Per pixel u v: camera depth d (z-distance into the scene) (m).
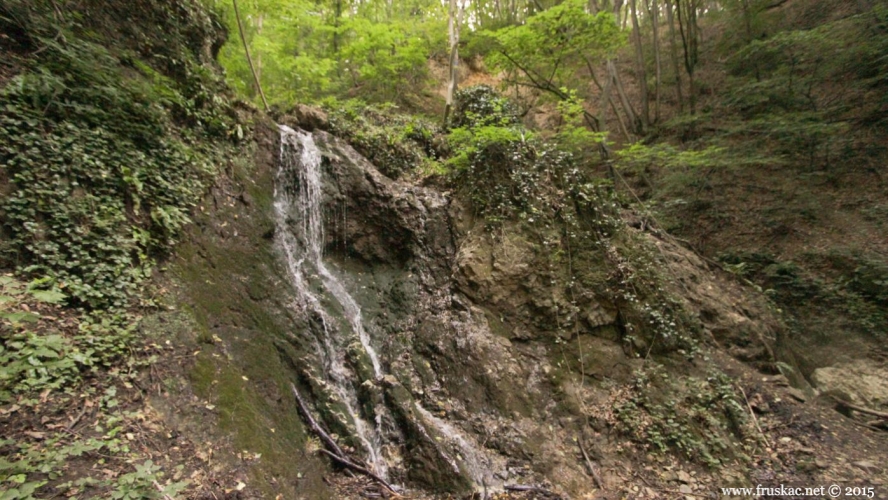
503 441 5.66
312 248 7.36
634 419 6.26
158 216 5.28
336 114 9.54
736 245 12.43
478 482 5.14
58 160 4.64
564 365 6.74
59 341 3.62
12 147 4.39
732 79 16.33
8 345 3.53
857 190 12.42
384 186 8.03
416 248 7.64
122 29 6.42
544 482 5.32
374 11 18.58
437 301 7.04
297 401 5.35
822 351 9.75
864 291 10.41
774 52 14.45
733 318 8.53
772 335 8.97
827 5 16.30
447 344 6.47
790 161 13.57
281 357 5.61
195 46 7.89
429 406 5.95
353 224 7.82
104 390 3.80
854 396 8.22
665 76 19.95
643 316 7.36
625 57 22.70
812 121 12.73
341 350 6.25
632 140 16.25
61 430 3.37
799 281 10.93
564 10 10.77
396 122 10.57
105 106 5.41
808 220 12.31
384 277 7.61
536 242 7.48
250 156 7.29
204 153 6.59
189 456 3.77
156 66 6.69
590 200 8.26
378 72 14.91
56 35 5.30
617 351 7.10
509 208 7.65
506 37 11.45
